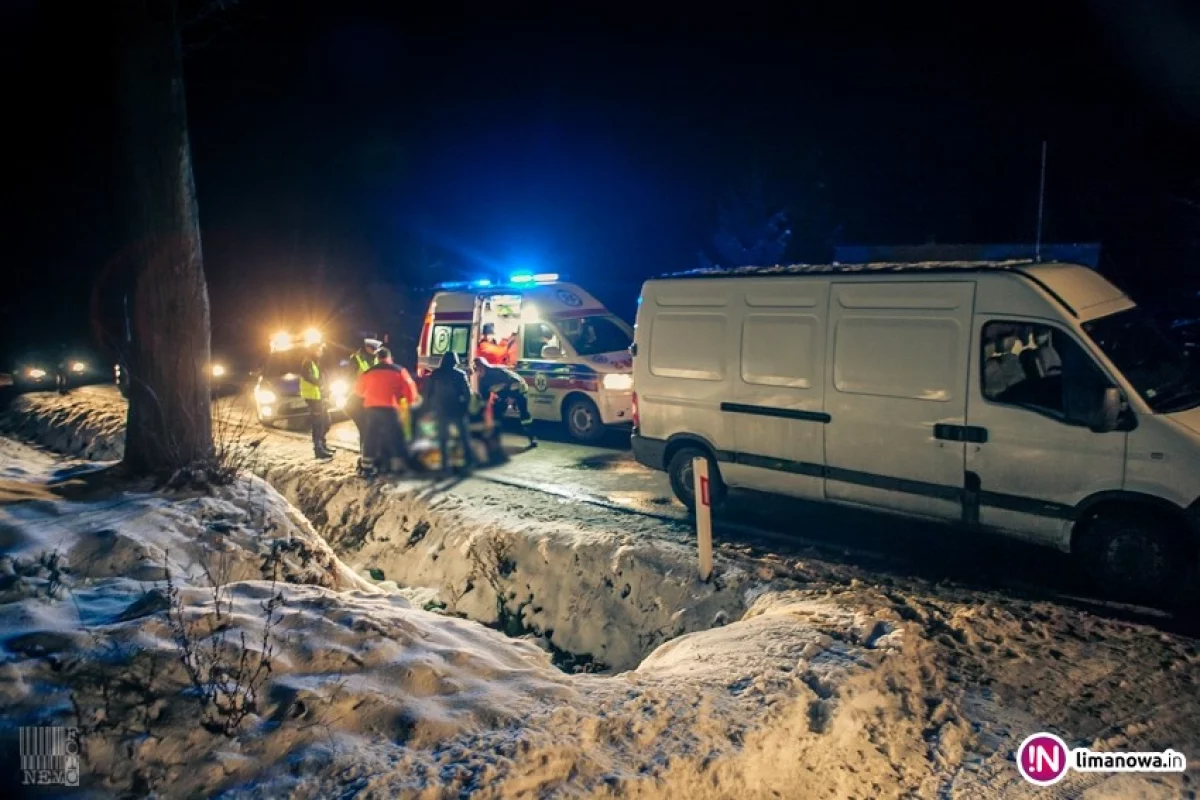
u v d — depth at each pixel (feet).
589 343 44.09
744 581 23.75
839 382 25.77
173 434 26.96
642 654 24.30
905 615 20.77
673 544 26.43
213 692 14.05
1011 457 22.95
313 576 22.97
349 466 37.70
